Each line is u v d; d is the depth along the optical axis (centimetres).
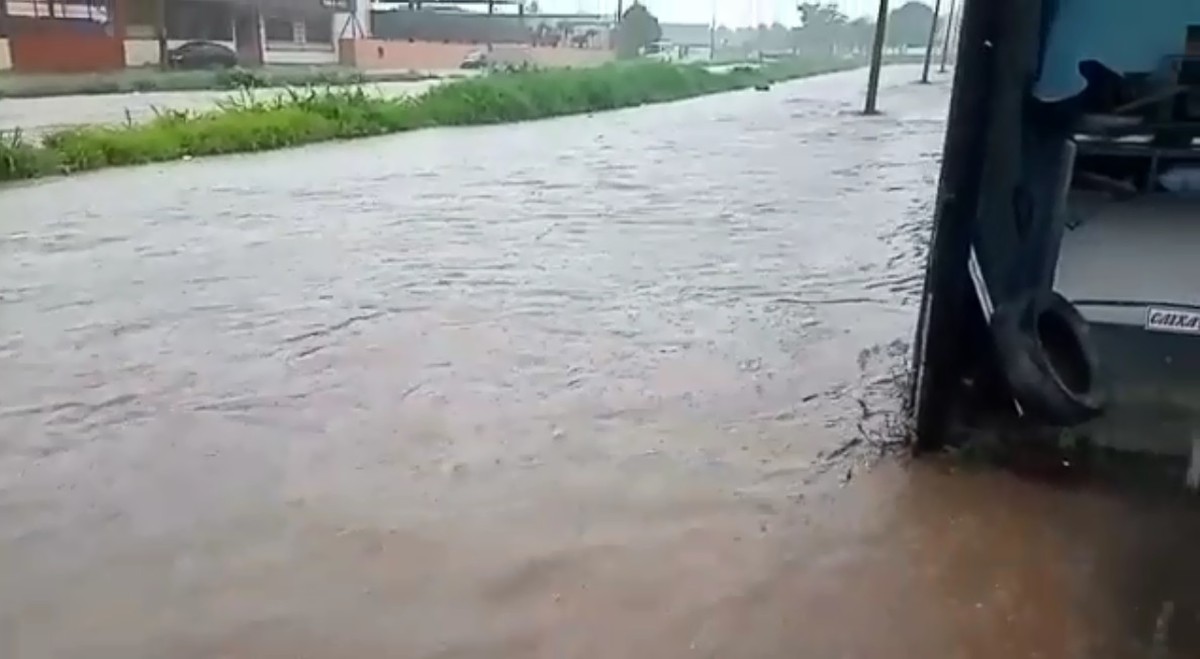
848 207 631
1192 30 204
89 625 174
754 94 1778
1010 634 171
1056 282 227
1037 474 229
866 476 230
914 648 168
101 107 1040
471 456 243
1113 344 227
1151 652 167
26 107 1035
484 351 323
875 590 184
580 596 183
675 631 172
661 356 320
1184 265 218
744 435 255
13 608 178
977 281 230
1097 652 167
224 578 189
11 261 448
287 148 930
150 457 241
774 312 375
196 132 870
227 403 276
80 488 224
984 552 196
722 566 192
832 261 467
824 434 256
